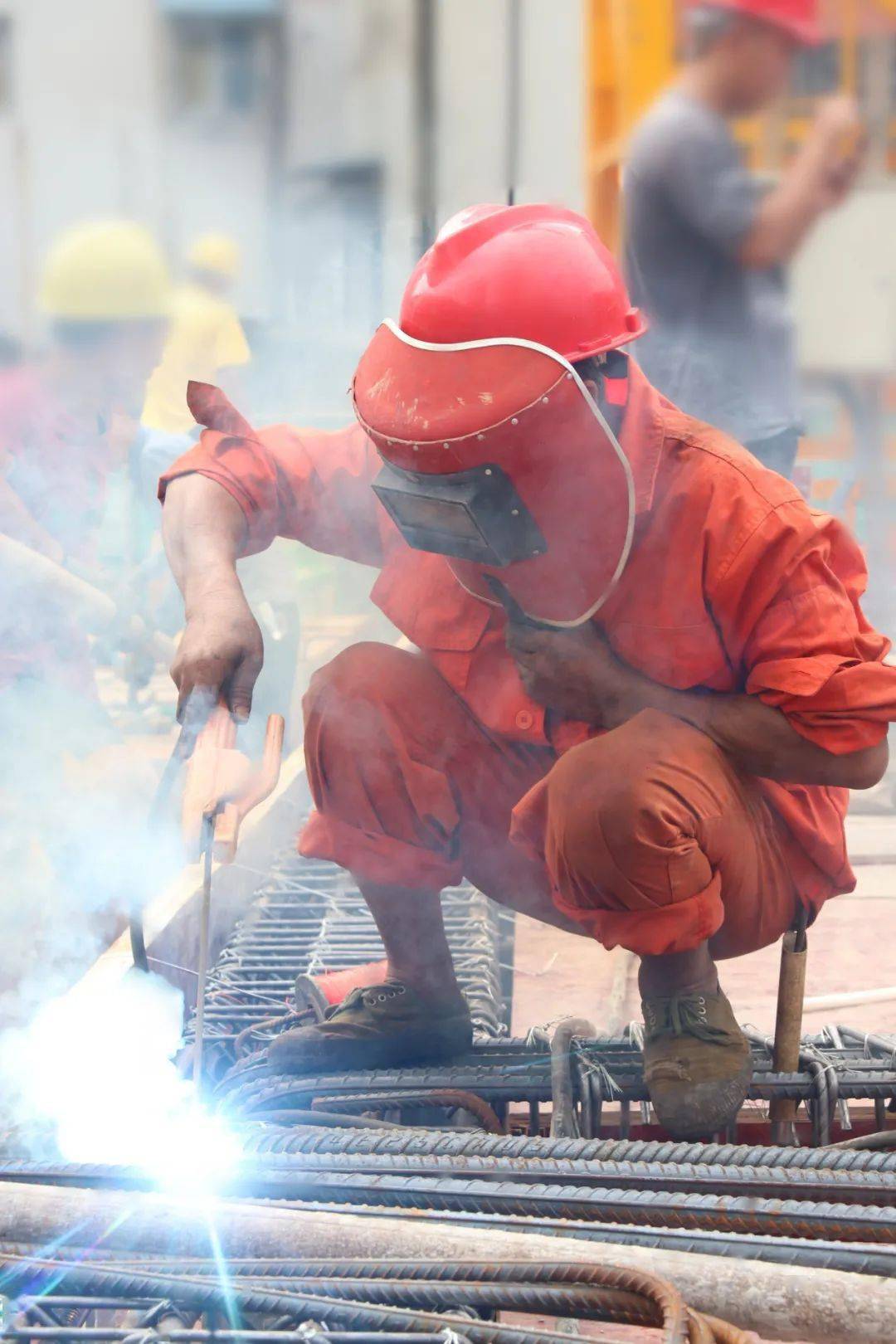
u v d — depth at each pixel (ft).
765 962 39.11
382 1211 20.51
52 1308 19.54
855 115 30.66
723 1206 20.80
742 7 29.35
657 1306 17.40
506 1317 24.35
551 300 23.76
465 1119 29.99
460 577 26.50
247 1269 19.36
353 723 28.17
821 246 32.63
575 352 23.84
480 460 23.39
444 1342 17.17
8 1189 20.97
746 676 26.09
